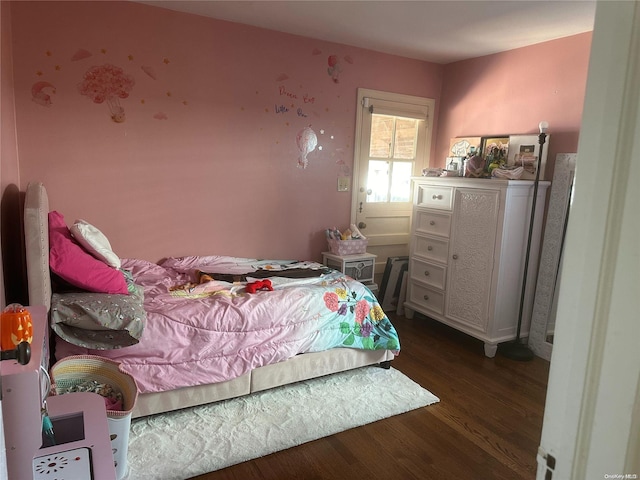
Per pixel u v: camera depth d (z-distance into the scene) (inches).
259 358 99.3
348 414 98.8
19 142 109.8
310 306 106.9
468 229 136.6
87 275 89.1
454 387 114.1
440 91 171.2
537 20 116.6
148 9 119.4
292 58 141.3
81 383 80.8
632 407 23.3
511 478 81.2
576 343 25.6
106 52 116.2
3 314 45.3
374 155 163.3
